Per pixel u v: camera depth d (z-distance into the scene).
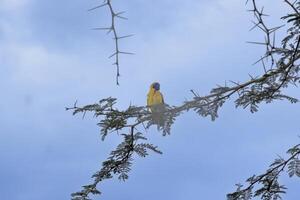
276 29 7.82
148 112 9.95
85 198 10.42
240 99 10.05
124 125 9.71
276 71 9.67
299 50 9.26
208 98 10.07
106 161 10.48
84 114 9.52
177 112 10.03
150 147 10.29
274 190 10.80
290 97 10.00
